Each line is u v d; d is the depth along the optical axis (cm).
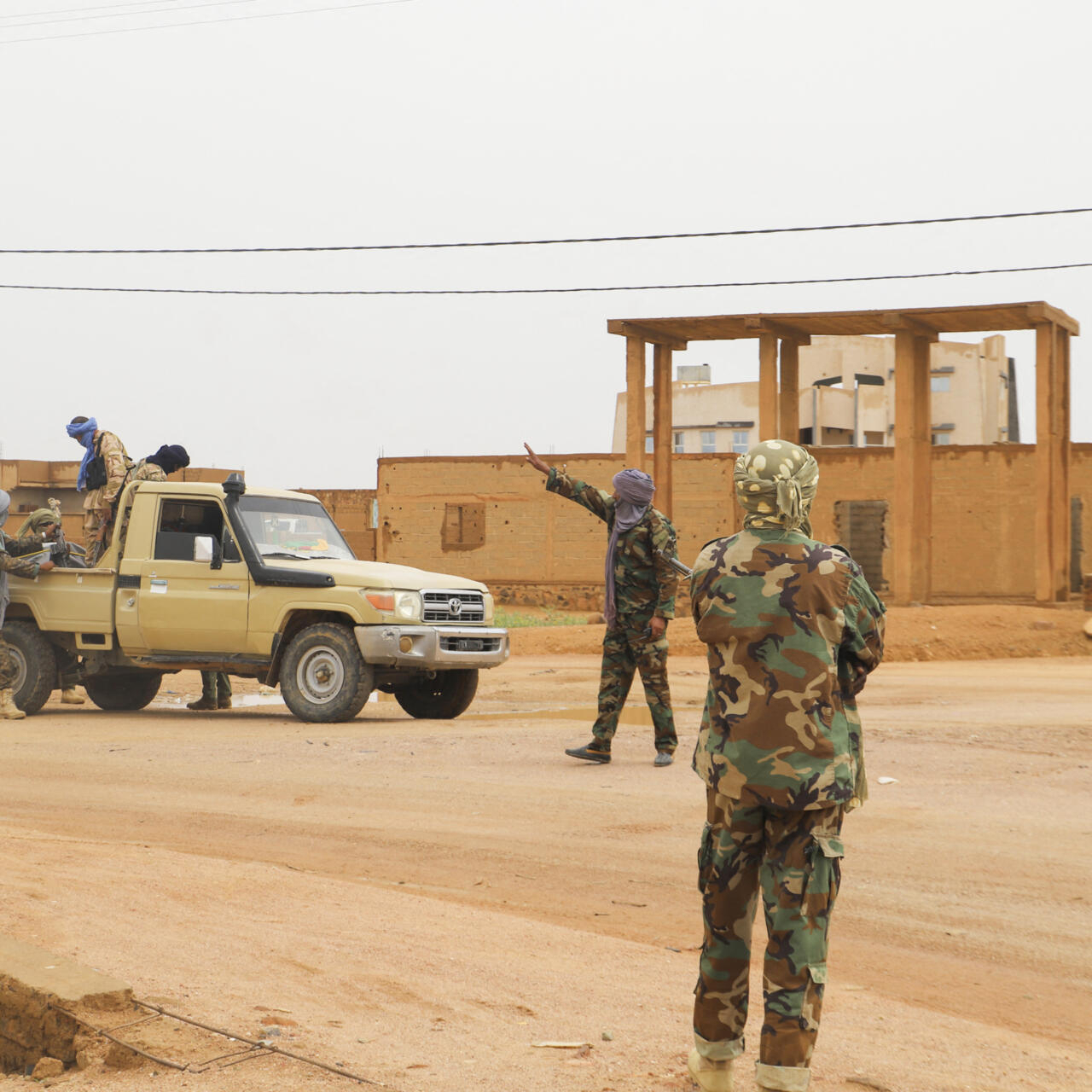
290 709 1280
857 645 357
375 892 635
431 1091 364
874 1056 414
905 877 675
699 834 774
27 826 822
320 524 1391
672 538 952
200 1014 422
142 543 1333
